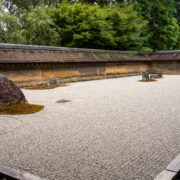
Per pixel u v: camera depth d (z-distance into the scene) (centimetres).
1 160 331
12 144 399
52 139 420
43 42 2292
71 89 1280
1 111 683
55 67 1730
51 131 471
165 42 3522
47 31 2289
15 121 568
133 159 325
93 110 677
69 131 468
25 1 2525
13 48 1489
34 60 1503
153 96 941
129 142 395
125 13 2828
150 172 286
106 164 311
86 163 315
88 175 282
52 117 602
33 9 2277
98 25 2466
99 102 817
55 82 1566
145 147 370
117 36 2808
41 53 1633
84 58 1919
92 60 1956
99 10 2581
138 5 3119
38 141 411
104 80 1948
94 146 378
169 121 534
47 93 1127
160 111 646
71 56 1836
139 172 287
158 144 383
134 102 804
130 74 2530
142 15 3266
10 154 353
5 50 1423
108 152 352
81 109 698
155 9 3272
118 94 1019
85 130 471
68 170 296
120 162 316
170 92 1060
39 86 1547
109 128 483
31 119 586
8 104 759
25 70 1516
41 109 711
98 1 3244
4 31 1967
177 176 271
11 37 1967
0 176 283
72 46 2570
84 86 1440
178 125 498
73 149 367
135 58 2544
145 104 761
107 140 407
